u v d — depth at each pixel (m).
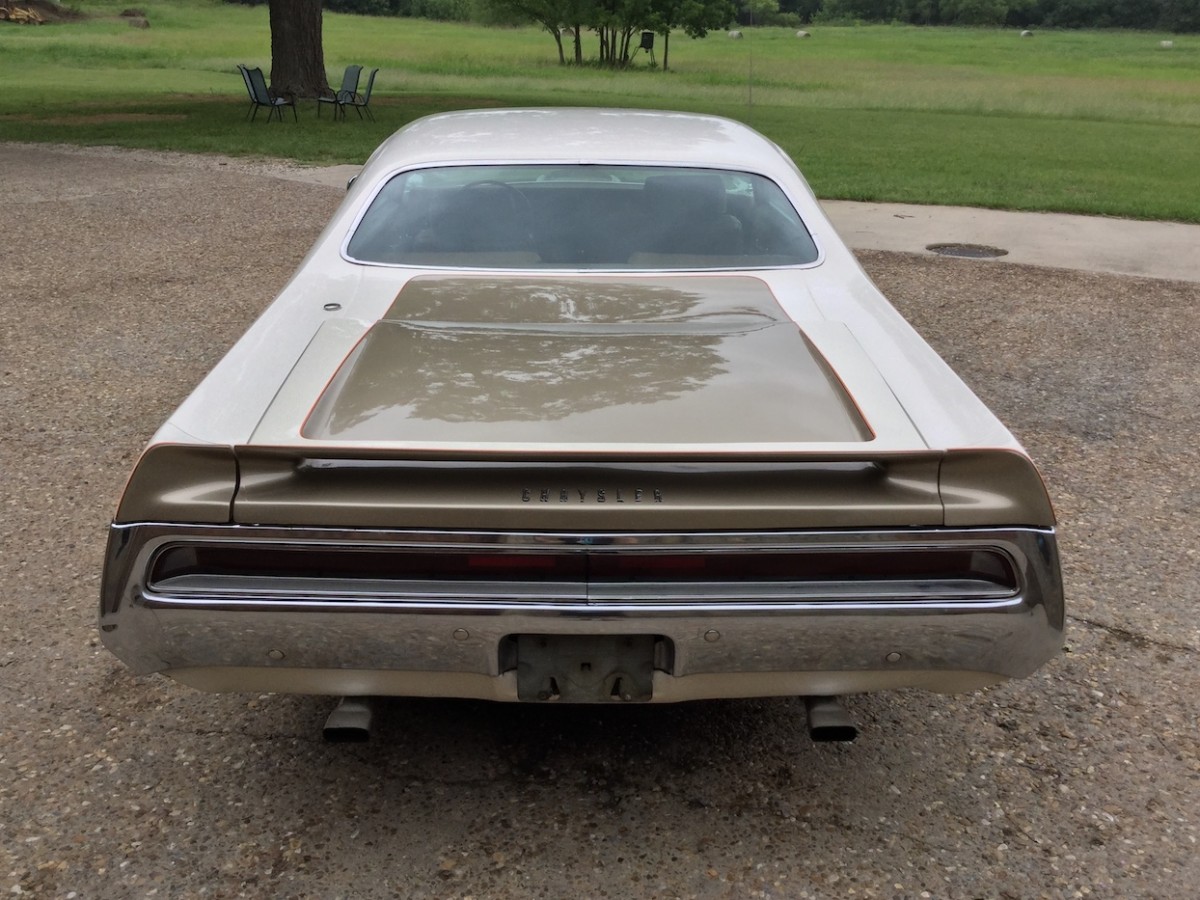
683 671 2.06
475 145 3.44
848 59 63.16
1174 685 2.94
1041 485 2.04
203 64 42.81
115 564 2.01
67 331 6.14
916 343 2.65
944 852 2.30
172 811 2.38
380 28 83.19
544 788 2.49
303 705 2.80
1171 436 4.84
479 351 2.46
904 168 14.26
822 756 2.62
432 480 1.99
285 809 2.39
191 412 2.17
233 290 7.11
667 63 52.22
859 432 2.14
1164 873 2.25
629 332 2.59
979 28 128.00
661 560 2.00
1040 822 2.40
